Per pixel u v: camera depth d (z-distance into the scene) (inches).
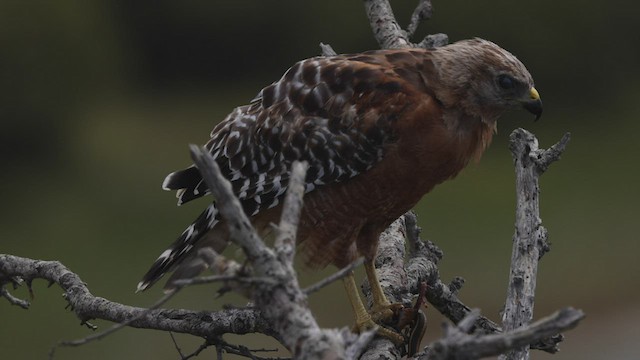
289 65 1018.1
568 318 145.3
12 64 875.4
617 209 800.9
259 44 1021.8
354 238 257.6
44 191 849.5
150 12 1003.9
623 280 708.7
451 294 257.4
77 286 230.4
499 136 921.5
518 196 222.4
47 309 613.0
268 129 259.1
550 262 732.0
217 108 981.8
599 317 672.4
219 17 1013.8
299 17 1011.9
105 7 975.0
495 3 989.2
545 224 777.6
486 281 683.4
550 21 1001.5
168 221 773.3
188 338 576.4
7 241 777.6
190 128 943.0
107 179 853.8
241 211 150.3
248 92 1005.8
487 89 251.8
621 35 1017.5
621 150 925.2
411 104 249.9
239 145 263.1
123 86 984.9
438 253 267.3
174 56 1015.0
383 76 252.8
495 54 252.2
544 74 1007.6
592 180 857.5
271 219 264.5
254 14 1015.0
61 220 799.7
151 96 994.1
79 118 911.0
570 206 806.5
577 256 735.7
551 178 860.6
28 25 885.8
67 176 869.8
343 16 1001.5
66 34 908.0
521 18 996.6
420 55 256.8
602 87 1011.9
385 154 251.1
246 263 154.3
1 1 882.8
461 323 147.3
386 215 258.1
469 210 765.9
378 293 249.9
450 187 805.2
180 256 259.8
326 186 256.2
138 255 729.0
